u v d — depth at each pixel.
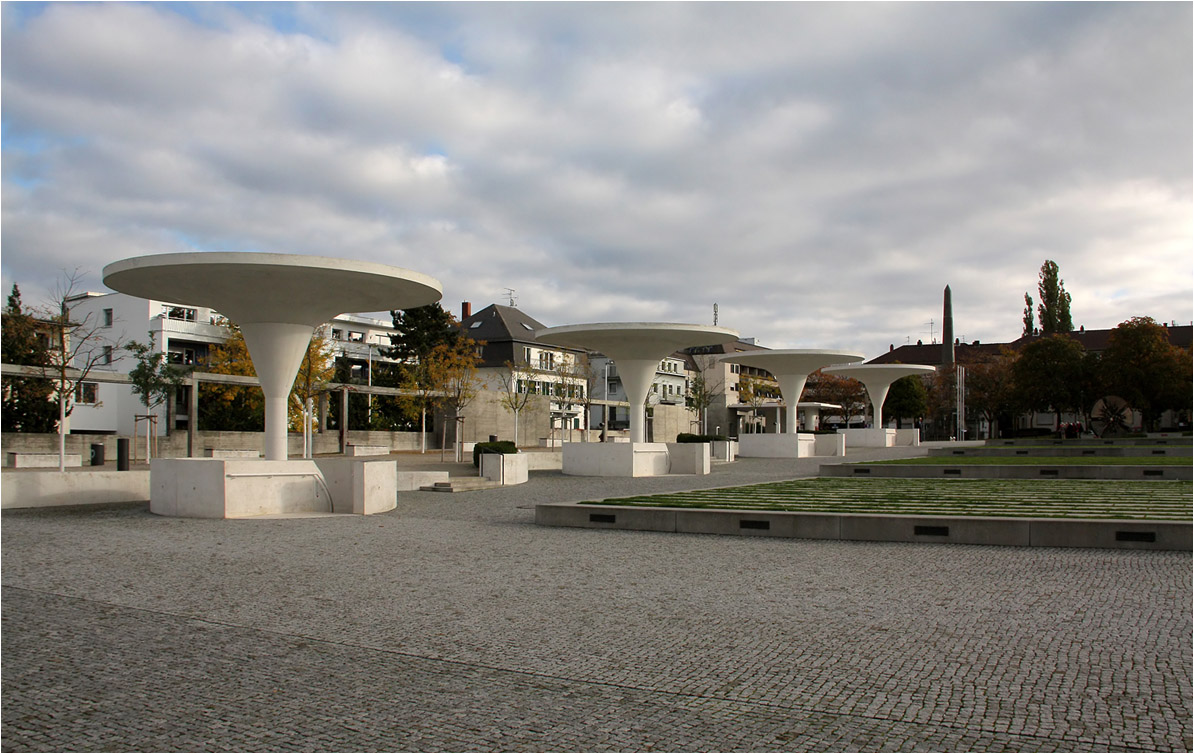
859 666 6.03
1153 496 16.75
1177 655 6.16
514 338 63.88
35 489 16.89
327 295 15.77
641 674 5.93
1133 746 4.55
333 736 4.83
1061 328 81.88
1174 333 78.56
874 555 10.79
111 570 9.99
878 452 42.88
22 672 6.04
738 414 78.00
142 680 5.86
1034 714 5.04
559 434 52.06
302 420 41.78
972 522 11.59
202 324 48.09
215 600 8.37
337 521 14.73
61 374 21.64
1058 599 8.05
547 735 4.83
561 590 8.77
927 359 95.44
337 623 7.43
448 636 6.98
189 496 15.37
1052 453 35.50
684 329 25.45
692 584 9.04
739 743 4.69
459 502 18.19
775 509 14.01
